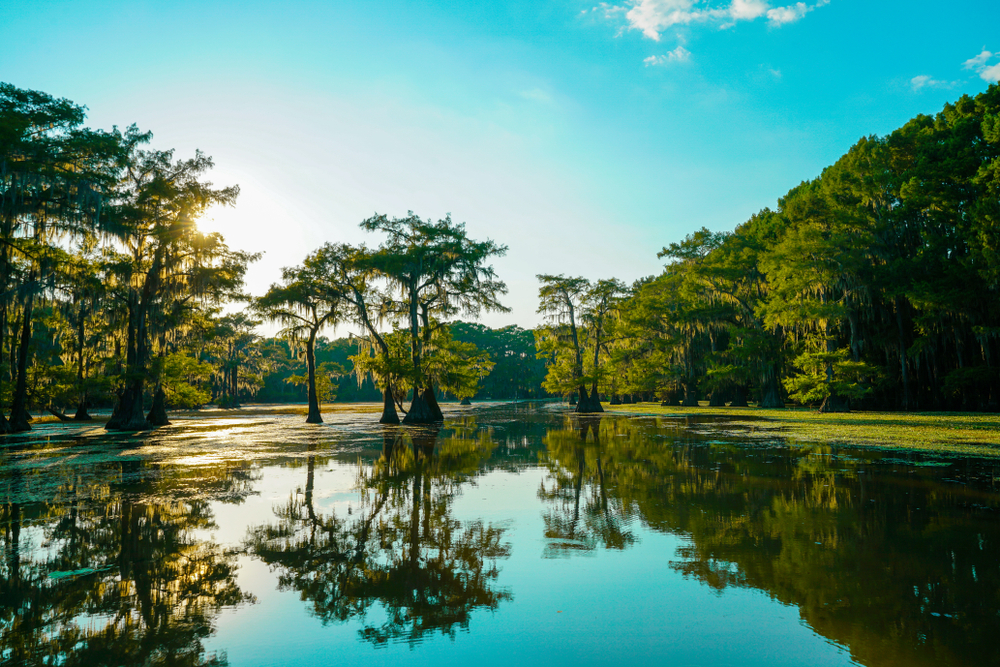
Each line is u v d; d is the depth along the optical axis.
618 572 6.41
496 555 7.14
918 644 4.52
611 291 48.06
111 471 14.58
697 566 6.55
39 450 19.98
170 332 35.03
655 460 15.36
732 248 50.00
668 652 4.47
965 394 34.12
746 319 47.72
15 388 30.98
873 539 7.46
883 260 35.78
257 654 4.54
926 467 13.25
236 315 72.94
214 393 81.94
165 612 5.48
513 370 111.88
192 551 7.45
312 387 38.03
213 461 16.45
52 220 26.62
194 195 31.78
